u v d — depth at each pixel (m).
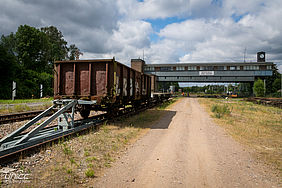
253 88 56.22
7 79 31.61
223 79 59.69
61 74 8.66
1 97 28.47
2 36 53.59
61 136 5.86
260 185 3.53
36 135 5.91
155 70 64.06
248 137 7.26
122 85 9.61
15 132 5.11
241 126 9.41
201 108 19.23
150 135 7.21
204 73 60.41
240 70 57.88
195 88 156.00
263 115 14.21
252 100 35.12
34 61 48.62
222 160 4.79
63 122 6.76
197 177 3.79
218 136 7.34
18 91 32.22
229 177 3.83
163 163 4.48
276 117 13.26
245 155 5.21
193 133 7.78
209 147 5.87
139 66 61.09
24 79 37.81
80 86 8.47
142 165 4.33
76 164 4.17
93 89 8.34
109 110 9.01
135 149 5.48
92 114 12.65
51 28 60.09
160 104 22.41
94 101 7.88
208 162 4.62
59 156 4.61
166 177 3.75
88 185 3.36
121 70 9.55
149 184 3.46
